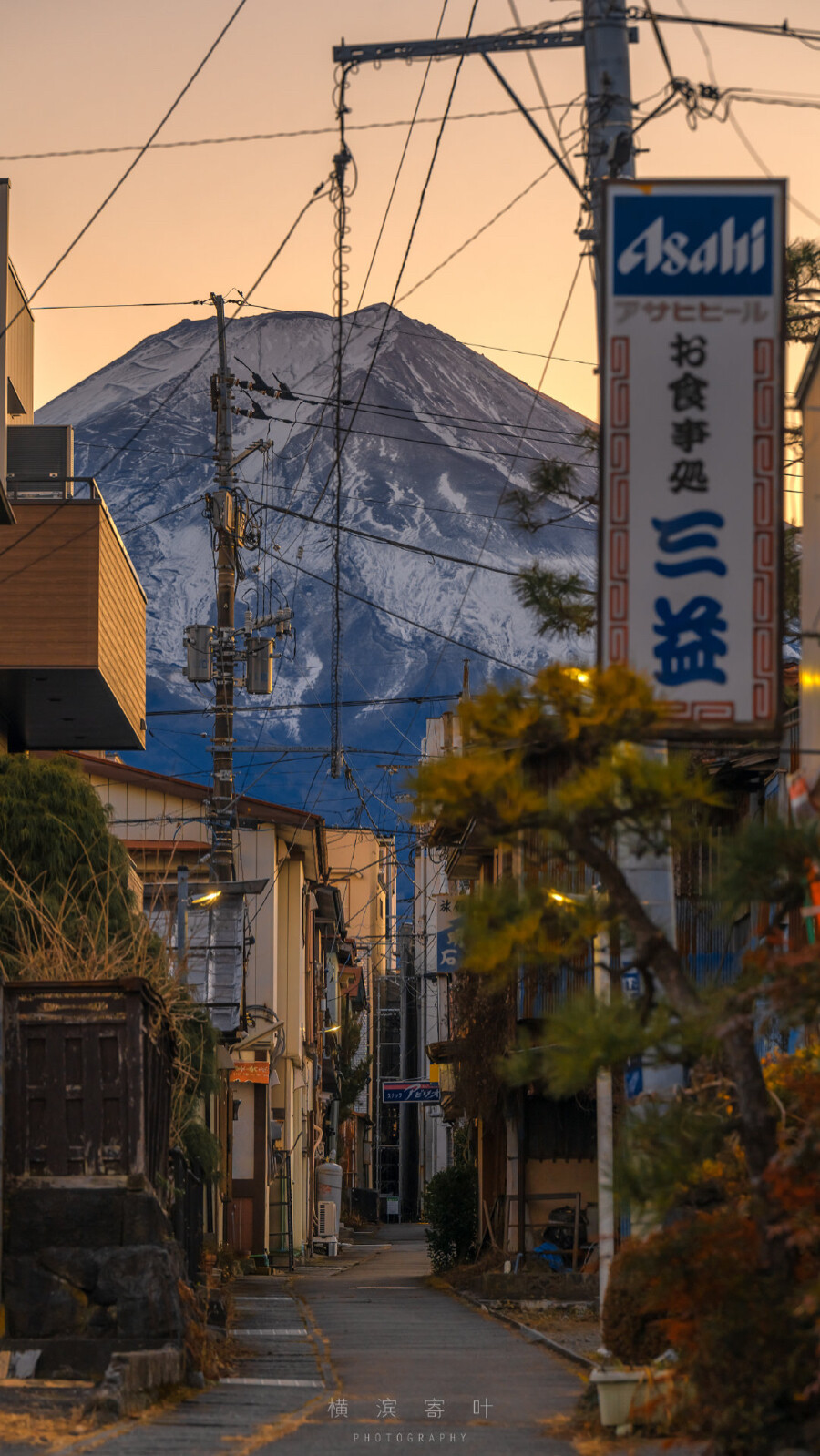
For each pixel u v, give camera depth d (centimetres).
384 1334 3331
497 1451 1722
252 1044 6412
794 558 2462
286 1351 2919
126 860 3506
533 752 1513
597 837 1521
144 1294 2319
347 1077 11631
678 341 1723
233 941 4934
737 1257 1477
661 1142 1520
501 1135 4906
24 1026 2419
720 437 1712
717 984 1579
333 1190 8469
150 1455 1642
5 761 3394
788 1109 1688
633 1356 1892
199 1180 3250
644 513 1702
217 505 5153
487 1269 4600
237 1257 6062
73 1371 2247
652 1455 1634
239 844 6644
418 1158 14612
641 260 1736
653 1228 1920
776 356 1722
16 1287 2325
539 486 2359
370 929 13962
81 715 4494
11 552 4012
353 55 2259
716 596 1689
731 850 1471
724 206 1741
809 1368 1391
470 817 1480
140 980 2408
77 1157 2380
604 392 1720
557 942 1484
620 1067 2158
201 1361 2444
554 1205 4400
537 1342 3108
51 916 2953
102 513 4084
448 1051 4675
